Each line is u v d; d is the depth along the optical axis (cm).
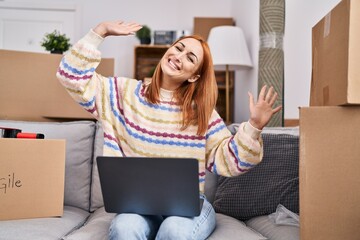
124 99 145
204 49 144
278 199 162
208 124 143
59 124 190
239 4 399
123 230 112
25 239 123
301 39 240
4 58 210
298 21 246
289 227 139
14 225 135
